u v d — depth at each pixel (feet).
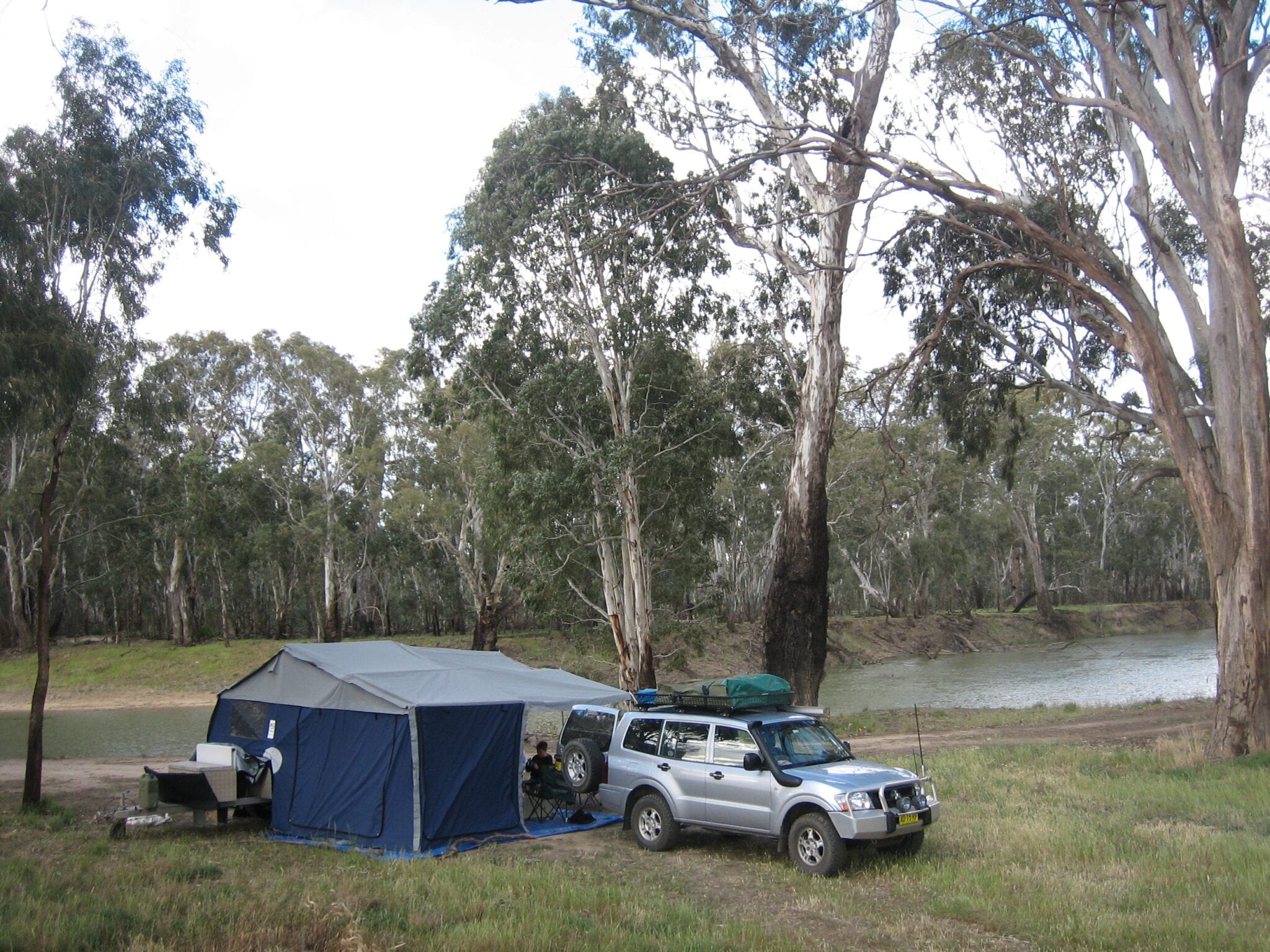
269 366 176.55
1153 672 157.69
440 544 180.86
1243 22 55.21
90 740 101.09
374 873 33.47
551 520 97.04
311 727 43.14
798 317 102.94
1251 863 31.32
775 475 147.84
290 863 36.06
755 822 35.29
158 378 62.54
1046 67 64.80
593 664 146.41
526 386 95.35
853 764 36.11
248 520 172.96
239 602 207.10
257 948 22.85
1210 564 59.57
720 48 68.85
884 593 238.27
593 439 99.66
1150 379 58.18
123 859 35.37
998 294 84.84
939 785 49.24
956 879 31.01
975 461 205.26
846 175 86.12
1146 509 265.75
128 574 182.09
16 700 146.41
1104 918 25.86
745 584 189.16
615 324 95.09
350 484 183.52
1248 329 55.98
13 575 173.99
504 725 43.01
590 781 40.52
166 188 54.08
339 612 183.01
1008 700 125.70
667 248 91.45
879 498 174.70
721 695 39.19
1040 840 35.63
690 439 97.81
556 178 89.35
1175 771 53.42
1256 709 57.00
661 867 35.06
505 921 25.57
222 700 46.70
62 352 49.24
